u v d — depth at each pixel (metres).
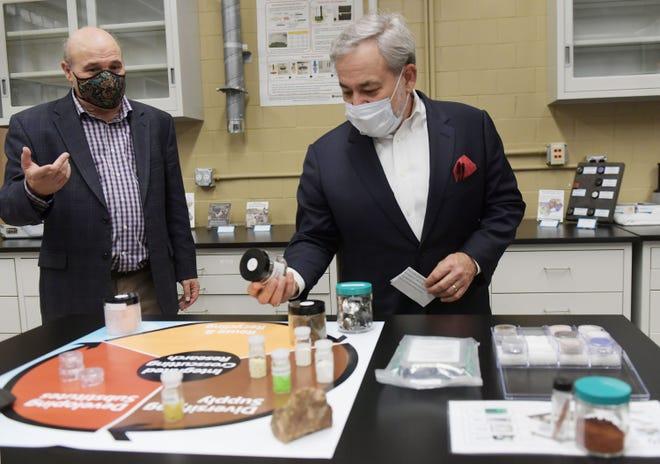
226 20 3.15
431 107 1.60
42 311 2.01
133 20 3.15
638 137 3.10
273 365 0.91
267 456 0.71
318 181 1.62
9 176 1.91
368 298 1.23
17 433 0.79
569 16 2.78
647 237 2.48
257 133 3.36
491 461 0.68
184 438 0.76
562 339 1.02
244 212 3.41
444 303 1.57
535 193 3.20
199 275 2.83
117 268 2.01
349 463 0.69
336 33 3.22
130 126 2.06
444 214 1.54
